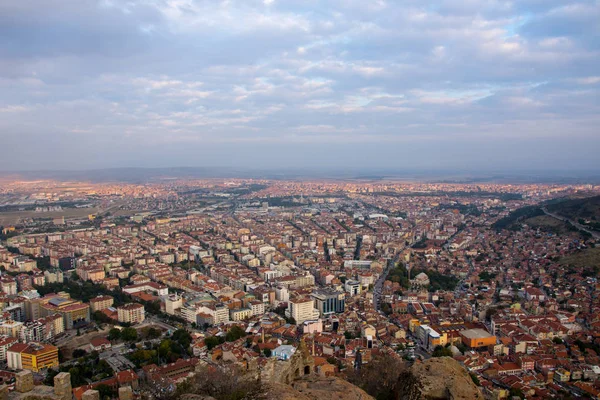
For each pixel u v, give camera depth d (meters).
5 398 115.88
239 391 97.94
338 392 94.88
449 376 96.12
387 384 135.25
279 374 120.50
